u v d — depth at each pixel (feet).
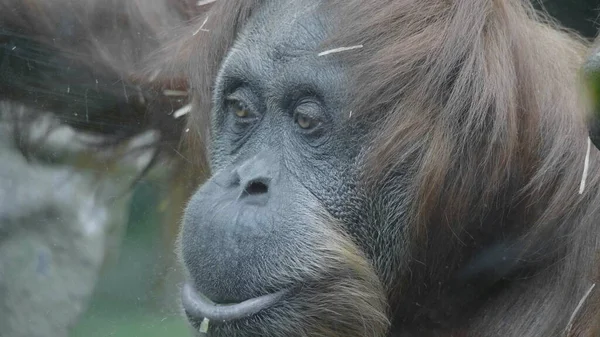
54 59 28.12
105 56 28.43
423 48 19.31
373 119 19.60
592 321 18.52
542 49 21.52
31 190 35.96
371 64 19.27
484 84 19.27
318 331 19.56
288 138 20.04
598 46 10.68
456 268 20.85
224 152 21.30
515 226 20.44
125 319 33.83
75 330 36.99
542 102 20.52
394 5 19.51
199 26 24.56
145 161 30.04
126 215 36.60
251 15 21.31
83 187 34.47
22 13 27.81
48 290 38.19
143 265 32.35
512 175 19.98
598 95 10.57
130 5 29.07
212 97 22.59
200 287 19.38
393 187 19.94
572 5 30.81
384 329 20.33
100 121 29.07
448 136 19.39
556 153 20.07
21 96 28.45
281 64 19.99
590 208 19.31
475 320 21.25
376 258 20.40
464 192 19.76
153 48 28.40
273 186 19.53
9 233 37.24
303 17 20.07
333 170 19.83
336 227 19.79
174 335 30.09
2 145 30.81
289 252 19.08
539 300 20.29
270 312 19.11
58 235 37.47
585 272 19.22
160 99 27.55
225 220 19.25
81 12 28.66
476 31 19.47
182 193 28.53
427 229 20.12
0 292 37.83
